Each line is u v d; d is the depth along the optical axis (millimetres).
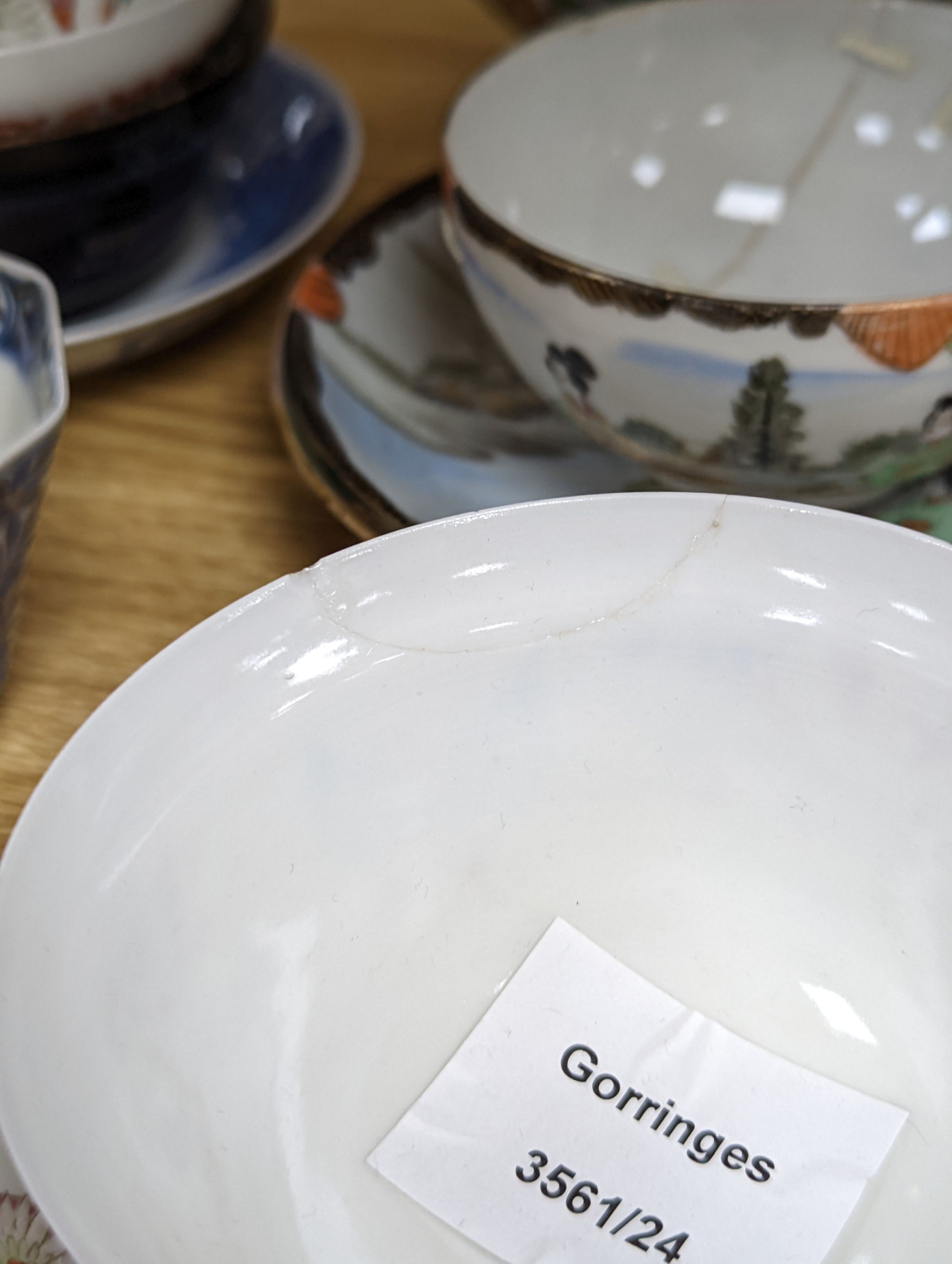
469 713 379
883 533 372
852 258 608
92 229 539
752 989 371
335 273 551
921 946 360
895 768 366
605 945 377
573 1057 359
